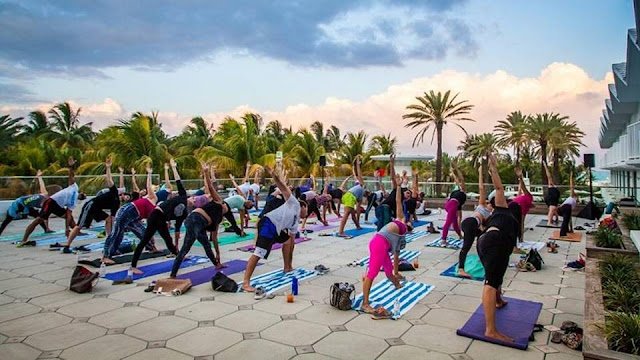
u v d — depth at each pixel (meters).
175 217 8.08
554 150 40.22
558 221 14.80
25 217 13.67
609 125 24.42
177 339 4.63
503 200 4.87
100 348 4.40
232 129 29.72
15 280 6.90
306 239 11.09
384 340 4.64
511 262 8.43
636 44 9.88
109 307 5.64
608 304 5.25
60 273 7.36
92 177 16.62
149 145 25.38
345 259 8.69
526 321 5.15
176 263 6.75
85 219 9.06
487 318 4.65
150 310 5.53
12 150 28.64
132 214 7.82
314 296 6.17
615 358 3.66
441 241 10.45
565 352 4.38
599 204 17.38
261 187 22.30
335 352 4.35
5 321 5.11
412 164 31.00
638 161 11.87
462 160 48.28
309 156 30.80
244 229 12.69
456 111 31.72
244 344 4.52
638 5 7.60
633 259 7.58
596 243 9.14
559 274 7.52
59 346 4.44
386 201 9.29
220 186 19.08
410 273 7.59
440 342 4.60
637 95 14.51
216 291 6.37
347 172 33.97
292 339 4.66
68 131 40.41
